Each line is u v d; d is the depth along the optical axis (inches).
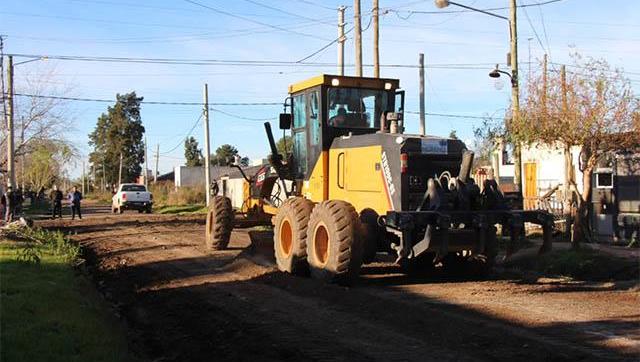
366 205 454.6
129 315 383.2
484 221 413.7
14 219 1083.3
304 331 311.1
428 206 418.3
